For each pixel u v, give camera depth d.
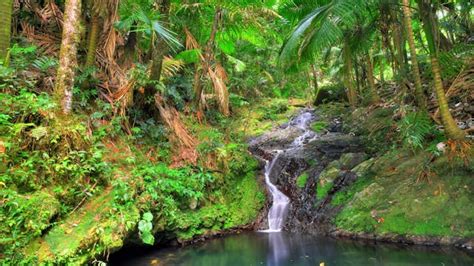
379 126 7.61
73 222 3.88
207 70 7.25
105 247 3.83
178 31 7.53
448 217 4.63
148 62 7.09
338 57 10.60
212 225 5.83
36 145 3.99
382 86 10.59
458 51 5.86
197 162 6.25
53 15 6.24
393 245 4.71
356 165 6.45
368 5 5.64
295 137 9.12
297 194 6.64
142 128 6.07
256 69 12.91
